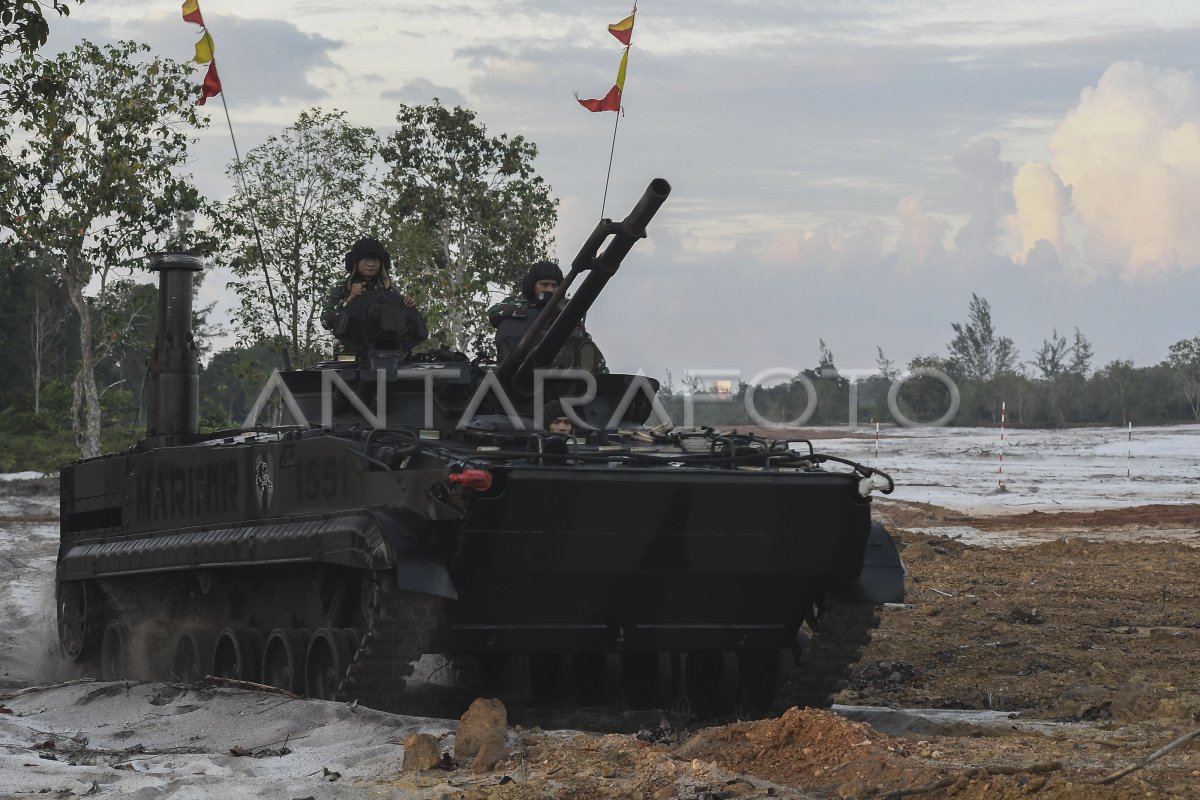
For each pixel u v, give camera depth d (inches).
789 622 513.0
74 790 363.3
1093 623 775.1
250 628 587.5
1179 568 1027.9
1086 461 2436.0
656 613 489.4
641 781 348.8
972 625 761.6
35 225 1598.2
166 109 1610.5
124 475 678.5
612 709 529.0
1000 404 4168.3
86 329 1678.2
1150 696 491.2
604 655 523.8
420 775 371.2
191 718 482.3
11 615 914.1
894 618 797.2
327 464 513.7
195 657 621.3
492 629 476.4
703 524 467.2
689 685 557.6
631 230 483.5
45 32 671.8
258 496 558.6
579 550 458.9
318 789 348.2
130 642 679.7
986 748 374.6
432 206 1871.3
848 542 486.3
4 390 3865.7
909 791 327.6
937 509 1615.4
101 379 3951.8
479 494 438.0
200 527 604.7
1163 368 4441.4
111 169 1578.5
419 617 466.0
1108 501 1744.6
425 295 1849.2
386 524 458.0
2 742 451.2
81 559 695.7
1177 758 357.7
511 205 1932.8
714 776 344.8
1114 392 4365.2
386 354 585.0
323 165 1686.8
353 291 622.8
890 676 623.2
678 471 458.0
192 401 698.8
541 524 450.3
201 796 343.9
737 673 530.3
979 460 2453.2
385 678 476.7
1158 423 4227.4
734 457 481.4
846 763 356.8
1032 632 735.7
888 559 508.7
